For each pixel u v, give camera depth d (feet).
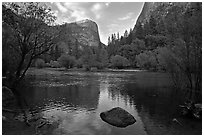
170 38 96.07
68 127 45.27
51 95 85.51
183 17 86.74
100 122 48.80
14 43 93.25
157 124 47.75
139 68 368.68
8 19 86.89
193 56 84.84
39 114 55.77
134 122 48.60
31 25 92.38
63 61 344.49
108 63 394.52
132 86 117.08
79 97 81.92
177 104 69.10
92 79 160.76
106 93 91.97
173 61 97.71
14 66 101.45
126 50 431.84
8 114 53.52
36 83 126.21
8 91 73.97
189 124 47.83
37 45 100.32
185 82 102.12
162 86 116.78
